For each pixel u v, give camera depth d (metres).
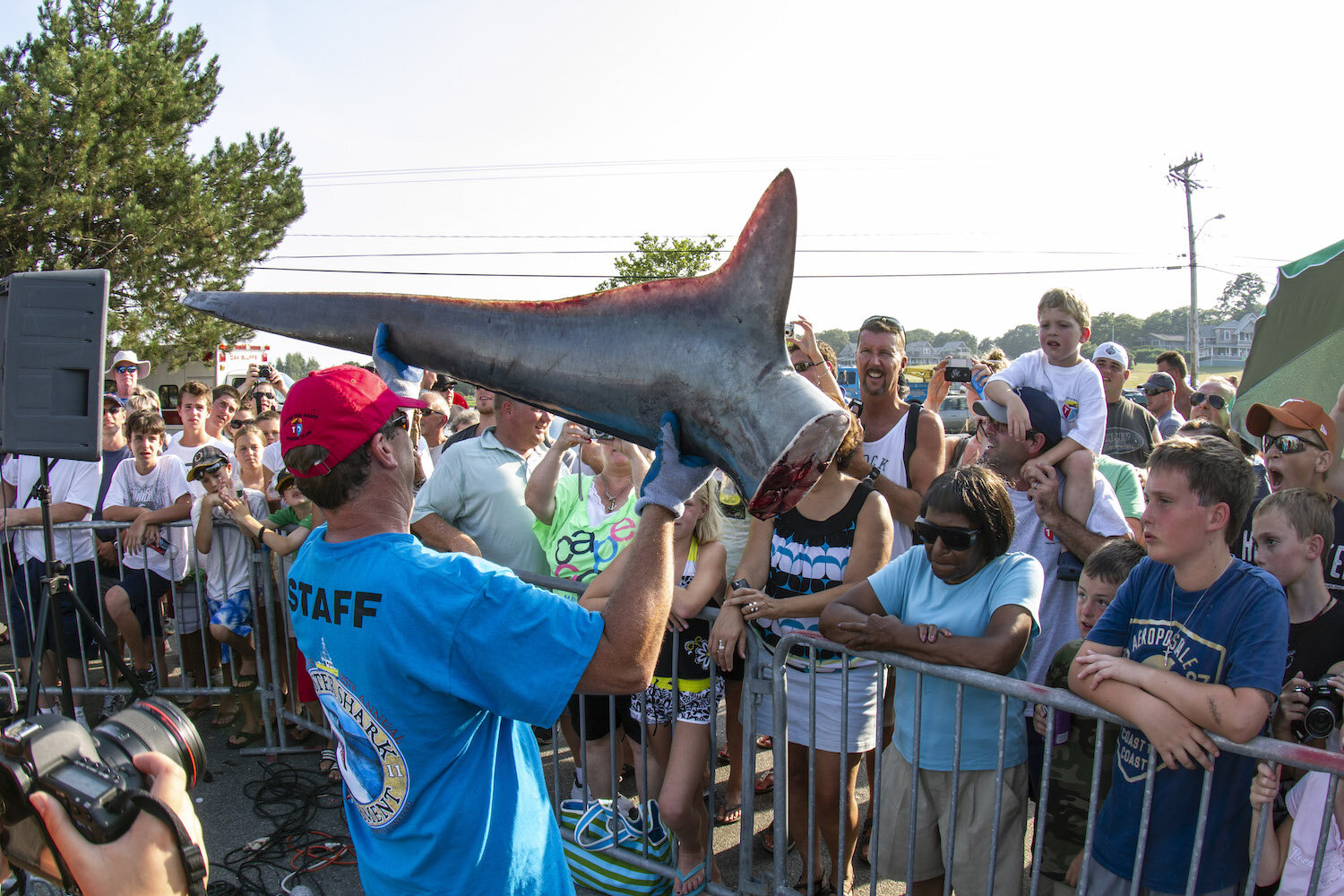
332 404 1.47
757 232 1.26
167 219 21.69
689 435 1.36
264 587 4.25
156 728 1.49
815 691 2.75
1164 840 2.07
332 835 3.49
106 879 1.32
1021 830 2.47
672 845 3.11
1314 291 3.78
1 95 19.92
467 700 1.43
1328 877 2.01
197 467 4.24
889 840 2.59
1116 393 5.39
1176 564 2.09
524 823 1.59
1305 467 2.87
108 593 4.68
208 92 24.02
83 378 2.95
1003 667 2.27
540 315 1.42
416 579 1.44
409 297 1.51
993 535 2.42
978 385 4.84
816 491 3.01
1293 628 2.45
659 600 1.43
